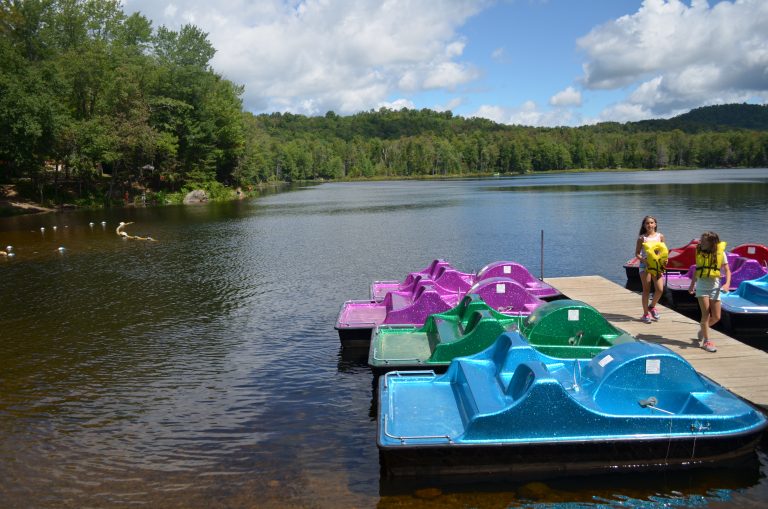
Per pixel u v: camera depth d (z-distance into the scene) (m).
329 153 163.25
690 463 6.46
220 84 73.44
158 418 8.27
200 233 31.09
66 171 51.50
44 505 6.14
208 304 15.16
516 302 11.22
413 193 72.50
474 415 6.45
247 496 6.21
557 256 21.59
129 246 26.27
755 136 174.50
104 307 14.99
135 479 6.62
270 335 12.29
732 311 10.93
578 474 6.41
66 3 53.19
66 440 7.62
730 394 6.97
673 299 13.33
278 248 25.05
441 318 10.25
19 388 9.48
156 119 57.34
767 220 29.94
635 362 6.92
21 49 49.06
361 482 6.44
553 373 7.57
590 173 162.00
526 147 184.00
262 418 8.22
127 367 10.41
